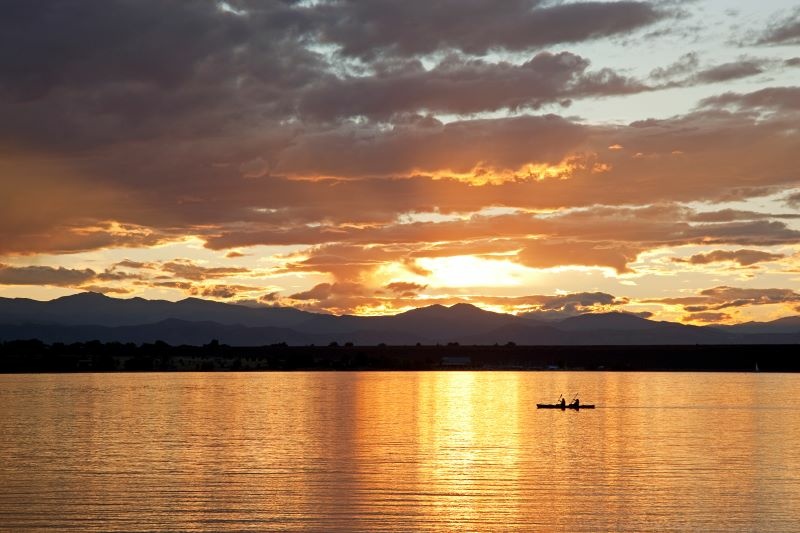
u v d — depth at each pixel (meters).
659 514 44.16
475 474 54.53
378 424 87.38
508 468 57.00
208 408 109.88
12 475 54.53
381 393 149.12
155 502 46.53
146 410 105.94
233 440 72.50
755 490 49.69
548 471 55.91
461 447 67.56
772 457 62.28
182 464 58.72
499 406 115.19
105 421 90.50
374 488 49.94
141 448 67.19
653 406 116.62
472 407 112.81
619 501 46.88
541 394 147.75
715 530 41.47
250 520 42.91
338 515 43.78
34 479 53.09
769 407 113.88
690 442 71.38
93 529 41.56
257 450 65.75
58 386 168.50
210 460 60.56
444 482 51.75
